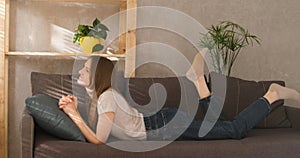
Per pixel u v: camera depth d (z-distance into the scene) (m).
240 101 3.67
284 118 3.68
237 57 4.41
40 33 4.06
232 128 3.06
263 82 3.79
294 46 4.54
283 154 2.88
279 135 3.15
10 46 4.02
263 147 2.84
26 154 2.61
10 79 4.04
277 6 4.48
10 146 4.06
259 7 4.44
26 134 2.61
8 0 3.88
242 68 4.42
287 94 3.34
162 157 2.66
